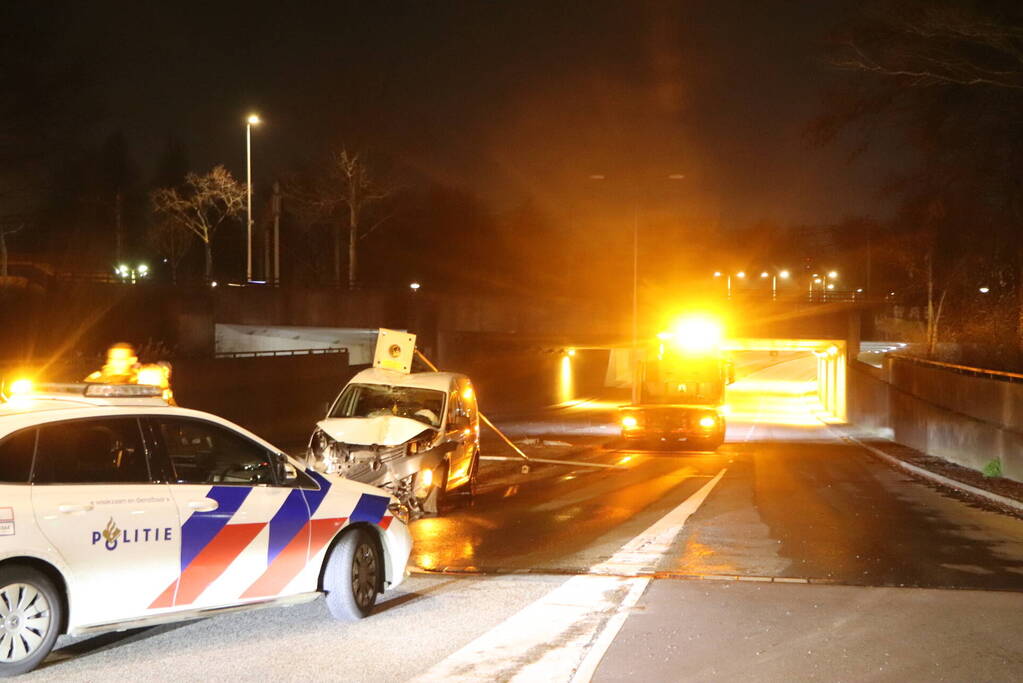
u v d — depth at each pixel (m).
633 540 12.18
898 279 51.88
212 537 7.09
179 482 7.07
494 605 8.48
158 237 80.06
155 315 43.62
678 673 6.54
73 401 7.10
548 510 15.16
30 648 6.26
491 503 16.09
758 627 7.73
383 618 8.02
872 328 66.31
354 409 15.56
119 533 6.62
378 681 6.34
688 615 8.11
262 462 7.71
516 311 56.09
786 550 11.50
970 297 42.16
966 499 17.61
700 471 22.48
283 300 52.41
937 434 29.39
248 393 31.39
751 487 18.91
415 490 13.98
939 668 6.70
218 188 65.69
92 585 6.48
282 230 96.19
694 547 11.66
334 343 64.81
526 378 67.50
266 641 7.30
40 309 34.84
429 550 11.47
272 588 7.45
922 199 23.48
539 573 9.99
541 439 32.22
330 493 7.94
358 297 54.12
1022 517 15.24
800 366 124.00
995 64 18.44
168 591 6.87
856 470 23.83
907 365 38.12
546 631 7.60
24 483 6.32
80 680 6.30
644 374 30.80
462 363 57.59
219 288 49.62
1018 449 20.38
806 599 8.75
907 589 9.23
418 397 15.59
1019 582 9.73
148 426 7.03
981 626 7.82
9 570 6.14
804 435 41.84
